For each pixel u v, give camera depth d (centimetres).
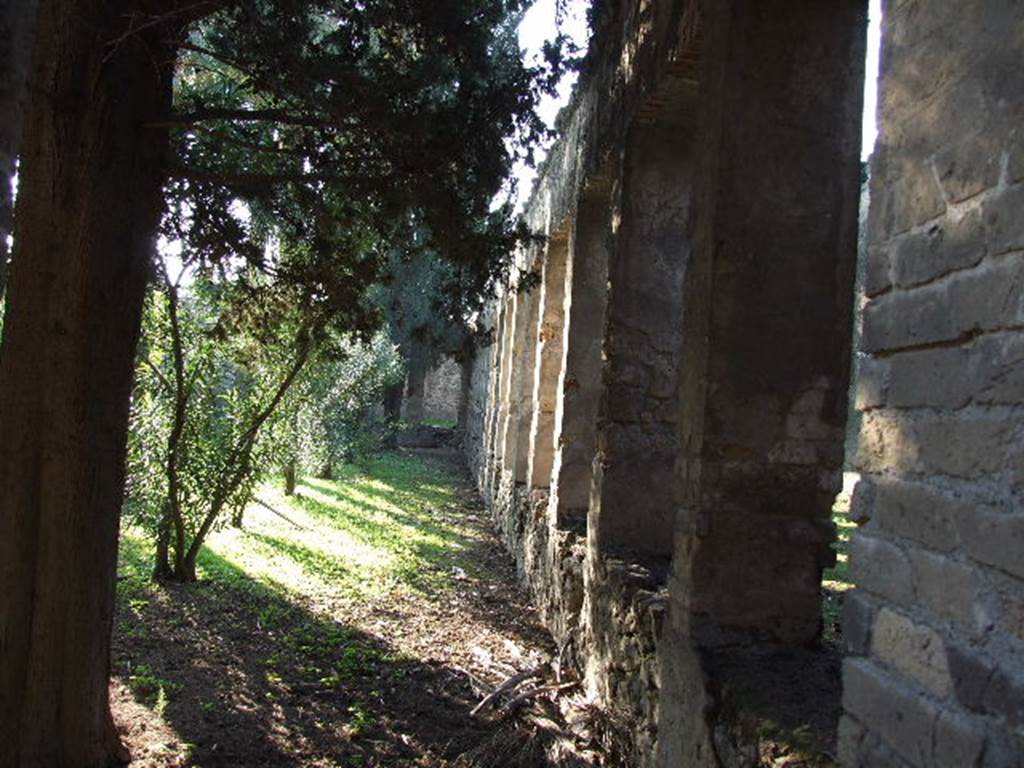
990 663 180
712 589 387
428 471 2131
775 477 390
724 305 388
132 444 837
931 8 212
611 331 597
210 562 952
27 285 448
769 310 391
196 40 712
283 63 529
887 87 232
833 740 279
